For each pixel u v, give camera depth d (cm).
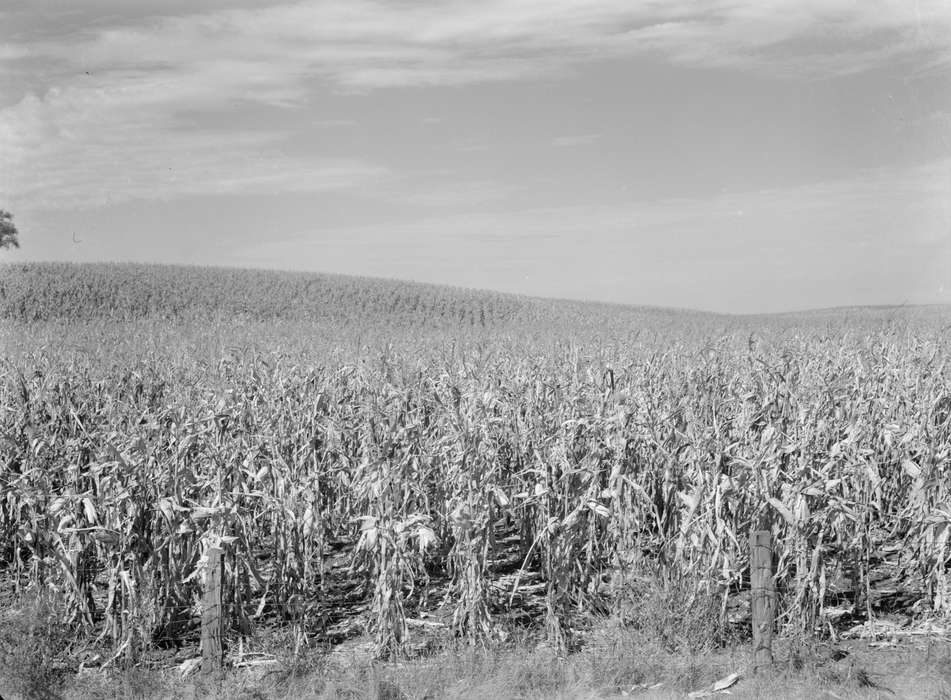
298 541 1080
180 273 8356
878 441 1341
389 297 8238
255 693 873
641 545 1234
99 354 2072
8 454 1330
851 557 1110
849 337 2325
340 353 2205
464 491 1076
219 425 1261
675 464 1174
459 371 1700
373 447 1119
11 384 1608
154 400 1612
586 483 1115
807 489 964
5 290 6881
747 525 1059
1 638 927
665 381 1517
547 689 870
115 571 970
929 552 1042
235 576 978
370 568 1093
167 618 1017
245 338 3006
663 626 956
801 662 895
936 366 1634
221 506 969
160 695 878
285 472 1130
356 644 995
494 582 1127
